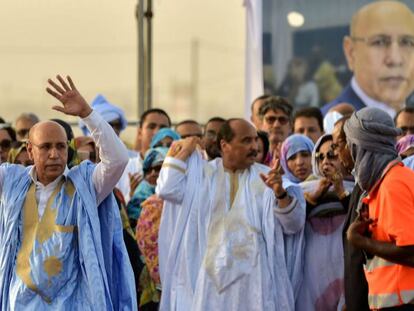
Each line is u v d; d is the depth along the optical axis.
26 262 9.23
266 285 11.02
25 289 9.16
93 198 9.36
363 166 8.65
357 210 9.07
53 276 9.16
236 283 11.04
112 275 9.54
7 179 9.50
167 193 11.34
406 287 8.43
